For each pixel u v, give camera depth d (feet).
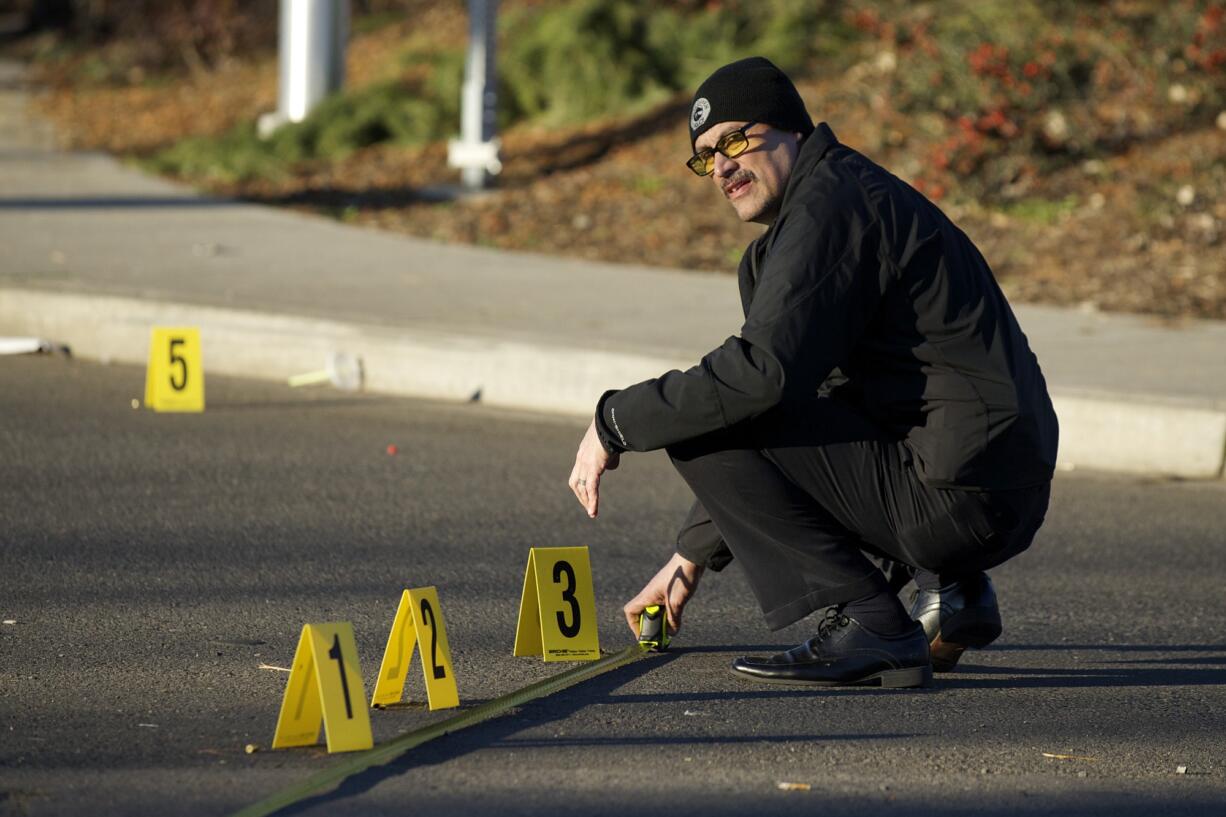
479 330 73.31
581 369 69.41
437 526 51.39
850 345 33.17
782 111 34.27
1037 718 35.06
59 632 39.09
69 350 77.41
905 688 36.47
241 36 229.25
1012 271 92.89
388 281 85.81
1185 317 82.58
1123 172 106.22
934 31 126.00
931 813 29.19
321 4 145.28
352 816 27.91
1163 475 62.95
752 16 147.02
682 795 29.55
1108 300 86.28
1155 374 68.54
